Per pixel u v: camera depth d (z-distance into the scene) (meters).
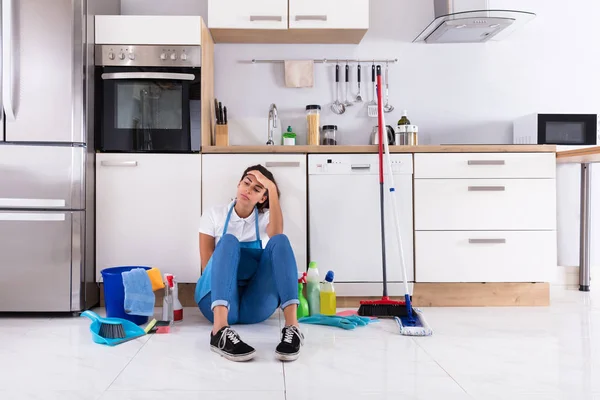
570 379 1.82
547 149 3.10
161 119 3.10
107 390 1.72
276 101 3.69
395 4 3.73
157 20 3.10
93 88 3.03
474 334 2.47
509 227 3.11
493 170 3.11
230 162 3.09
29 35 2.85
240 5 3.30
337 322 2.62
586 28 3.75
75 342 2.34
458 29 3.45
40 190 2.86
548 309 3.05
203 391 1.71
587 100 3.75
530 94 3.75
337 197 3.10
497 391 1.70
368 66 3.73
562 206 3.55
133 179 3.07
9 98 2.81
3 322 2.75
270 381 1.81
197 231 3.08
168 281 2.73
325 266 3.10
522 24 3.40
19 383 1.79
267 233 2.79
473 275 3.10
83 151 2.88
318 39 3.59
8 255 2.84
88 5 2.96
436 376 1.86
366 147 3.10
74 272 2.86
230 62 3.68
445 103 3.74
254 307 2.49
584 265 3.59
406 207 3.10
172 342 2.34
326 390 1.72
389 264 3.10
